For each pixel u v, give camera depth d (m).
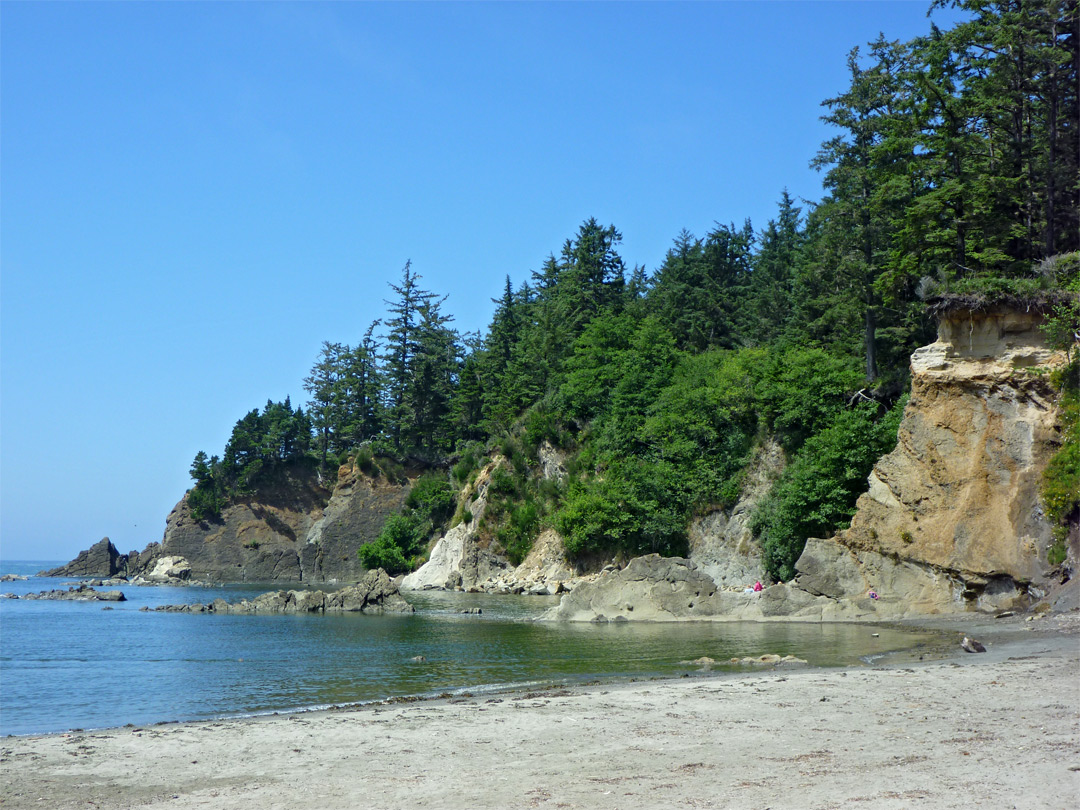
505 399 100.75
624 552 71.50
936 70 46.03
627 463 73.00
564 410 88.12
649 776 11.98
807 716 16.22
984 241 46.34
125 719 21.41
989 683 19.09
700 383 73.19
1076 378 36.47
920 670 21.77
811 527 52.91
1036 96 47.09
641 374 78.69
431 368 120.25
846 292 57.66
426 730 16.05
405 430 119.56
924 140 47.16
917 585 39.53
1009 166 47.03
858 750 13.00
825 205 57.66
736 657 28.48
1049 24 44.25
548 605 63.22
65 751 14.95
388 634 41.75
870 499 42.03
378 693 23.66
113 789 12.38
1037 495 36.53
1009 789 10.19
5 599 89.69
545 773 12.46
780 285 84.81
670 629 40.22
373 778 12.56
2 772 13.48
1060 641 26.67
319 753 14.40
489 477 92.25
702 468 67.62
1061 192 45.56
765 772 11.86
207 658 34.31
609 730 15.52
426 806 10.91
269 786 12.30
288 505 128.62
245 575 121.56
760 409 65.56
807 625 39.62
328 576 116.62
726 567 62.44
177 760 14.16
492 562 86.25
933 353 41.50
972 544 37.69
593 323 91.75
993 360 39.62
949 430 39.88
